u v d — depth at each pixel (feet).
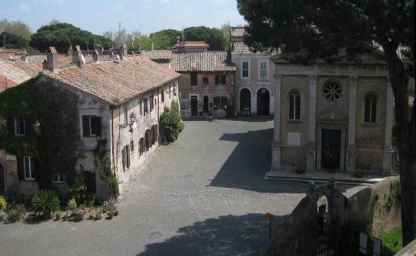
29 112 118.32
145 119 156.66
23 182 121.70
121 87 136.56
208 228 101.96
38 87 117.91
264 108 246.27
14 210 111.55
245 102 246.88
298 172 139.03
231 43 258.57
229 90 242.99
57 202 111.75
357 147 138.51
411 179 90.02
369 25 78.07
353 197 93.81
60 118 118.21
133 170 141.08
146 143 158.81
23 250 93.35
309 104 138.92
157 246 93.61
